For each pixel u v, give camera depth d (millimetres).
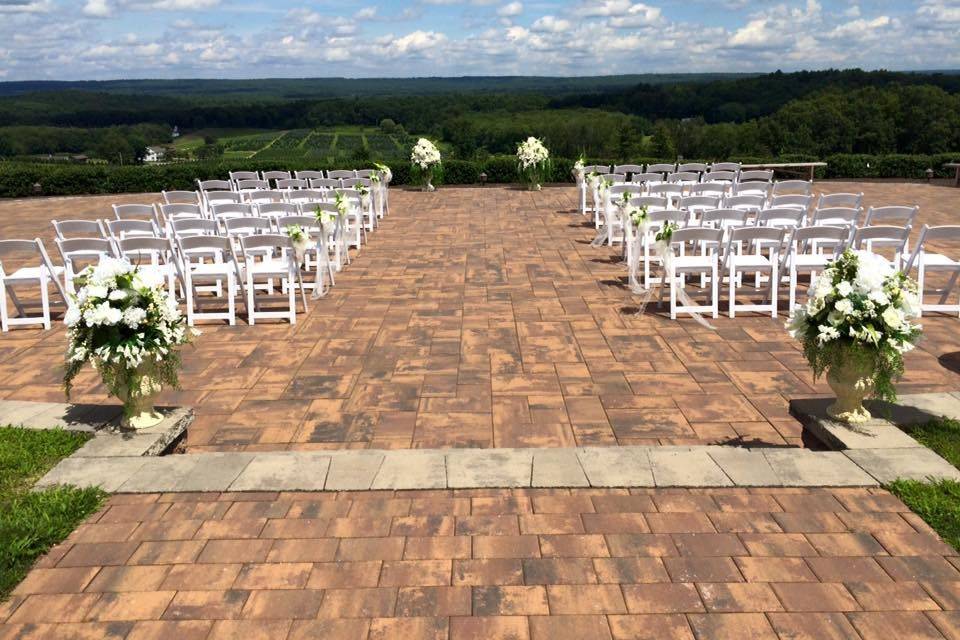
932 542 3127
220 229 8742
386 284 8758
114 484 3732
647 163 21109
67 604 2842
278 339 6797
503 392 5449
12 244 7094
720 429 4789
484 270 9383
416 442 4672
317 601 2828
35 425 4469
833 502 3469
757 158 21047
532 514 3434
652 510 3445
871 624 2646
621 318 7234
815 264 7188
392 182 20375
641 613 2730
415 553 3133
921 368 5805
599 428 4824
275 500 3609
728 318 7203
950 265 7207
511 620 2703
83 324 4250
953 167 19375
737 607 2752
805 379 5602
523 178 18234
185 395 5512
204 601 2842
